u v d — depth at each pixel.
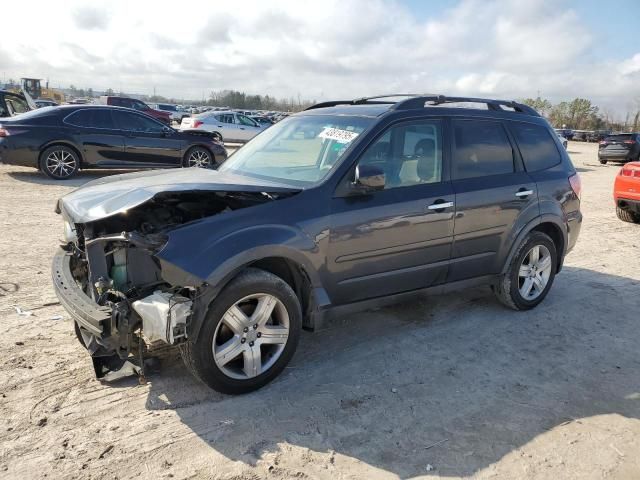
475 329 4.75
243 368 3.51
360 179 3.66
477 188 4.52
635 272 6.71
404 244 4.10
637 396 3.72
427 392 3.66
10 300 4.77
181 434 3.08
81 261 3.79
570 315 5.16
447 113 4.52
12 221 7.71
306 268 3.62
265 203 3.56
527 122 5.19
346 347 4.30
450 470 2.88
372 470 2.86
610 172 21.30
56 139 11.38
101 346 3.35
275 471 2.82
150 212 3.75
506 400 3.60
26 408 3.23
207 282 3.15
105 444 2.96
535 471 2.90
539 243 5.05
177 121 43.75
